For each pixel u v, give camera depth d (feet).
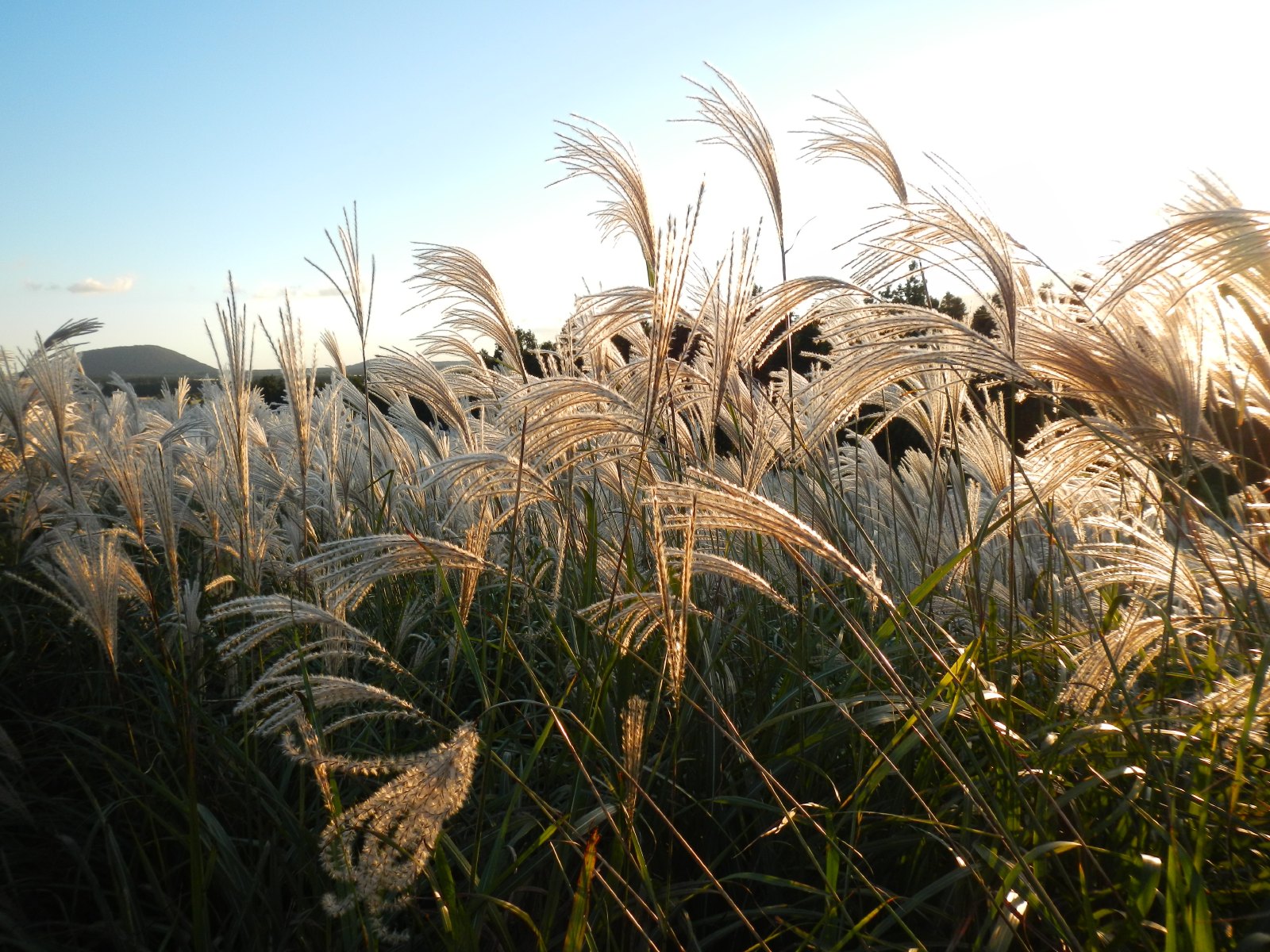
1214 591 3.85
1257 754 3.52
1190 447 3.49
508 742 4.26
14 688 4.97
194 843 3.06
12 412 5.17
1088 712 3.80
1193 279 3.37
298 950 3.33
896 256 3.99
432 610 5.13
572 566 4.91
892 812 3.73
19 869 3.79
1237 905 3.13
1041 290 4.25
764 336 4.45
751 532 4.71
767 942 3.16
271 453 6.63
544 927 3.01
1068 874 3.35
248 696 3.05
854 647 4.73
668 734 3.86
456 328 5.47
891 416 4.57
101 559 3.99
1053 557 5.17
